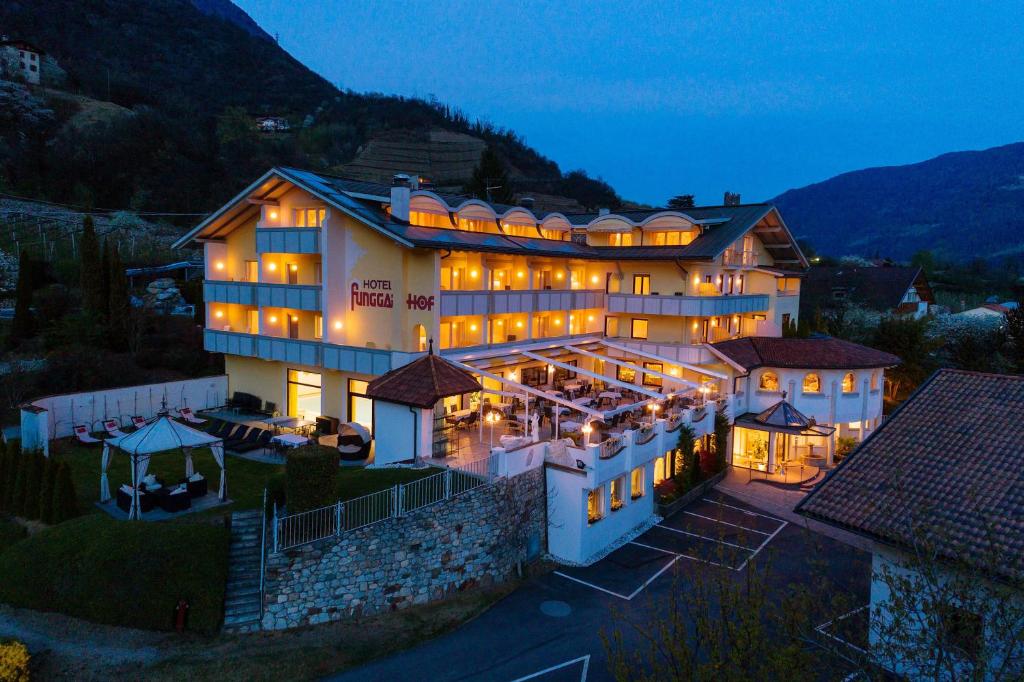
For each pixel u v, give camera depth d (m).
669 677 11.27
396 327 31.42
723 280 43.19
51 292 47.66
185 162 98.94
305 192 33.97
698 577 12.94
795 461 37.03
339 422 33.56
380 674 17.38
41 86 107.94
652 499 29.81
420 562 21.25
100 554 19.03
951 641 11.22
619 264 43.16
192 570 18.98
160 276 61.16
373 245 32.25
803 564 24.44
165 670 16.88
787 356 38.94
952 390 20.30
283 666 17.38
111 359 40.06
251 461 29.69
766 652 10.64
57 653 17.33
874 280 71.94
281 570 18.95
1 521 23.56
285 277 36.53
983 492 16.20
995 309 70.19
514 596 22.23
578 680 17.27
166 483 26.08
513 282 38.41
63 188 86.56
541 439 29.62
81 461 28.72
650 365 41.31
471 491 22.56
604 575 23.89
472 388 27.50
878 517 16.34
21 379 35.75
